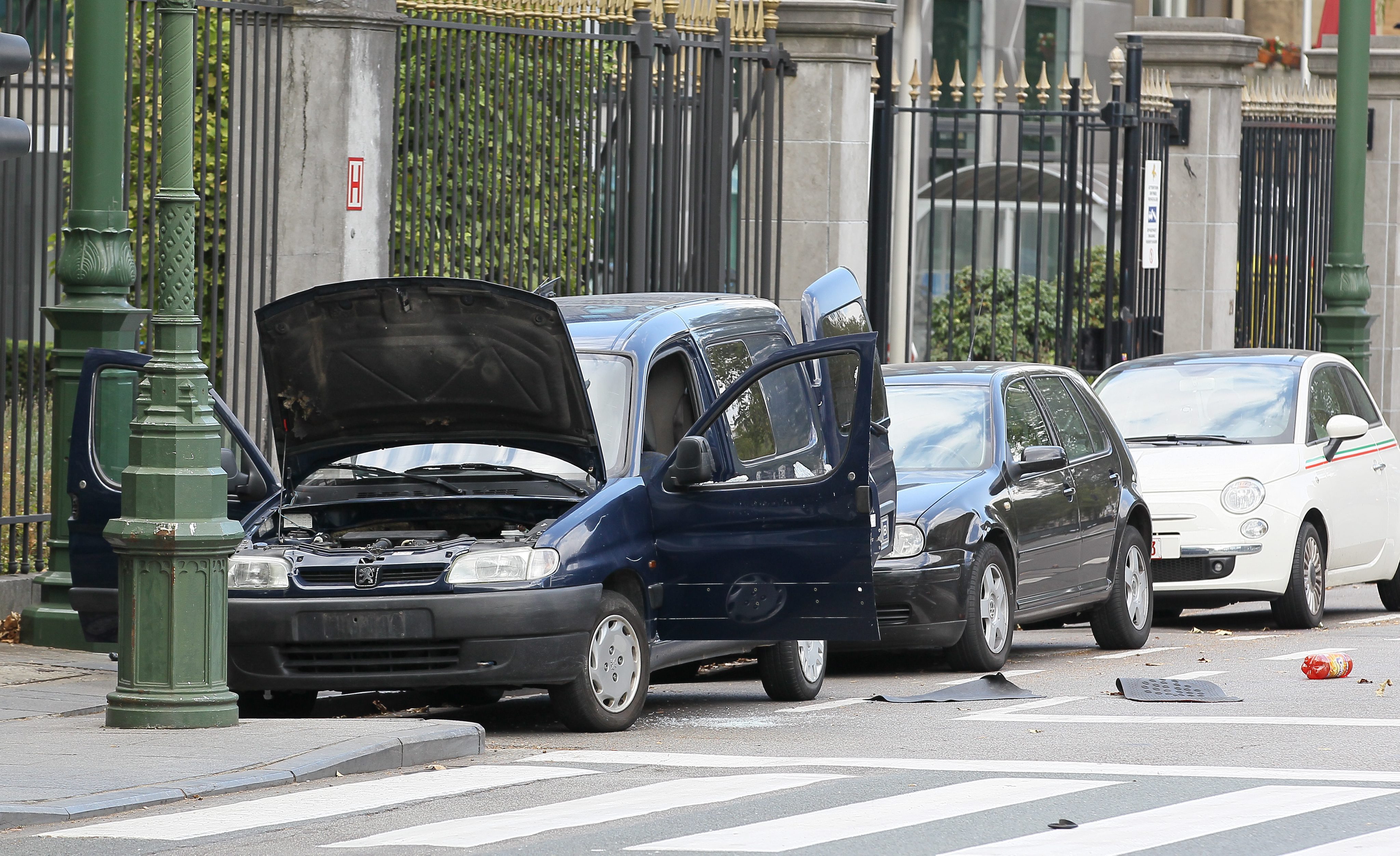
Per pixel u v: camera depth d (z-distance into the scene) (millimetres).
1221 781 27406
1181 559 50062
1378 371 90250
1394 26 102750
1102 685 39531
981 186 111000
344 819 25719
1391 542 55656
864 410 34156
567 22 53062
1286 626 51500
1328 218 85562
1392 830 23719
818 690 38875
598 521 33594
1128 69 70625
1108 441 48062
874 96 66000
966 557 40938
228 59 50719
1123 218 71062
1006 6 112750
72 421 38812
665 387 36531
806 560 34406
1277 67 119000
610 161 53250
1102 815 24891
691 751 31406
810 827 24344
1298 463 51312
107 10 40281
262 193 46125
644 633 34406
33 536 46219
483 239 50656
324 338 33969
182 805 26766
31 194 42438
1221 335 76688
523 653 32312
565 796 27094
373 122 47875
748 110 58719
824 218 61000
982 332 94312
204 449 32000
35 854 23797
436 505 35469
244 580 33062
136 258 44094
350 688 32812
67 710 34875
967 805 25703
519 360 33625
